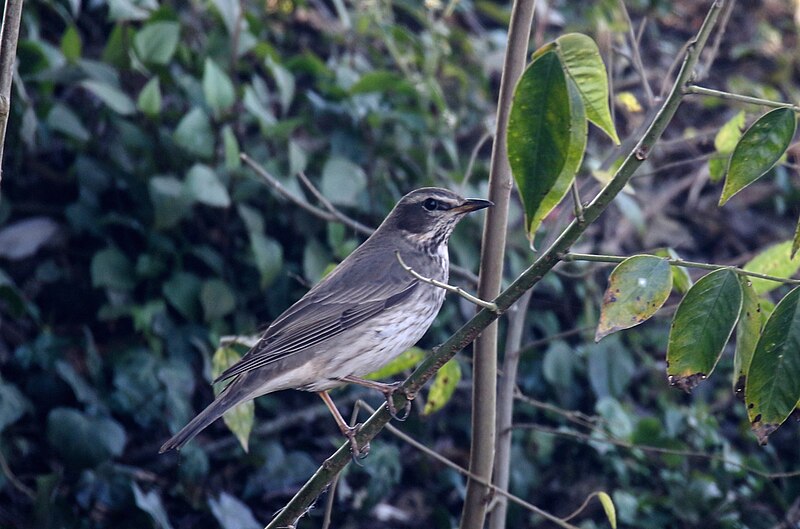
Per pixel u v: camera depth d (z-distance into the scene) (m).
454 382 8.62
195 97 12.44
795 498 12.10
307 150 12.98
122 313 11.76
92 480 10.52
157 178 11.62
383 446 11.48
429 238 9.69
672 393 13.48
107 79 11.86
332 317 8.98
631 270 5.77
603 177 9.23
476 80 14.86
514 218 13.11
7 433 10.96
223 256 12.51
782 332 5.61
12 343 11.58
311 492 6.99
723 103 15.50
